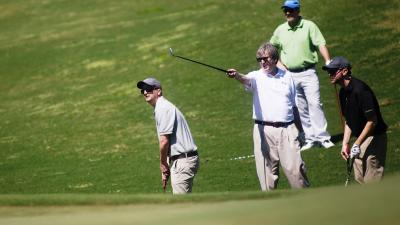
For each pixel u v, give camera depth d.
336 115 53.56
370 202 19.69
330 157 43.78
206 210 21.91
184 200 24.97
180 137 33.19
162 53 84.12
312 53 46.59
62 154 55.72
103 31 102.88
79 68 86.75
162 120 32.94
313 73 46.66
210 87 68.19
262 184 34.25
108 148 55.72
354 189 22.52
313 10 82.69
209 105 63.19
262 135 33.94
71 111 70.12
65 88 79.56
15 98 79.38
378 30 72.31
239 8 94.94
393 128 46.97
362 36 71.44
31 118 69.81
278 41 47.31
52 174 49.91
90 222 21.16
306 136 47.03
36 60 94.38
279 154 33.72
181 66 77.38
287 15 46.56
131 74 79.38
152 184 44.34
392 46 66.94
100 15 114.62
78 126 64.19
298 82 46.75
